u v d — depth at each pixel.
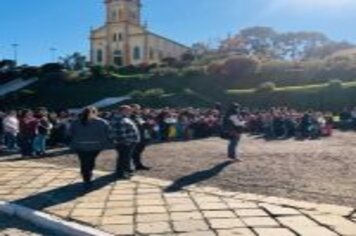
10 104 67.56
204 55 81.88
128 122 13.22
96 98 64.06
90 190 11.72
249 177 12.88
